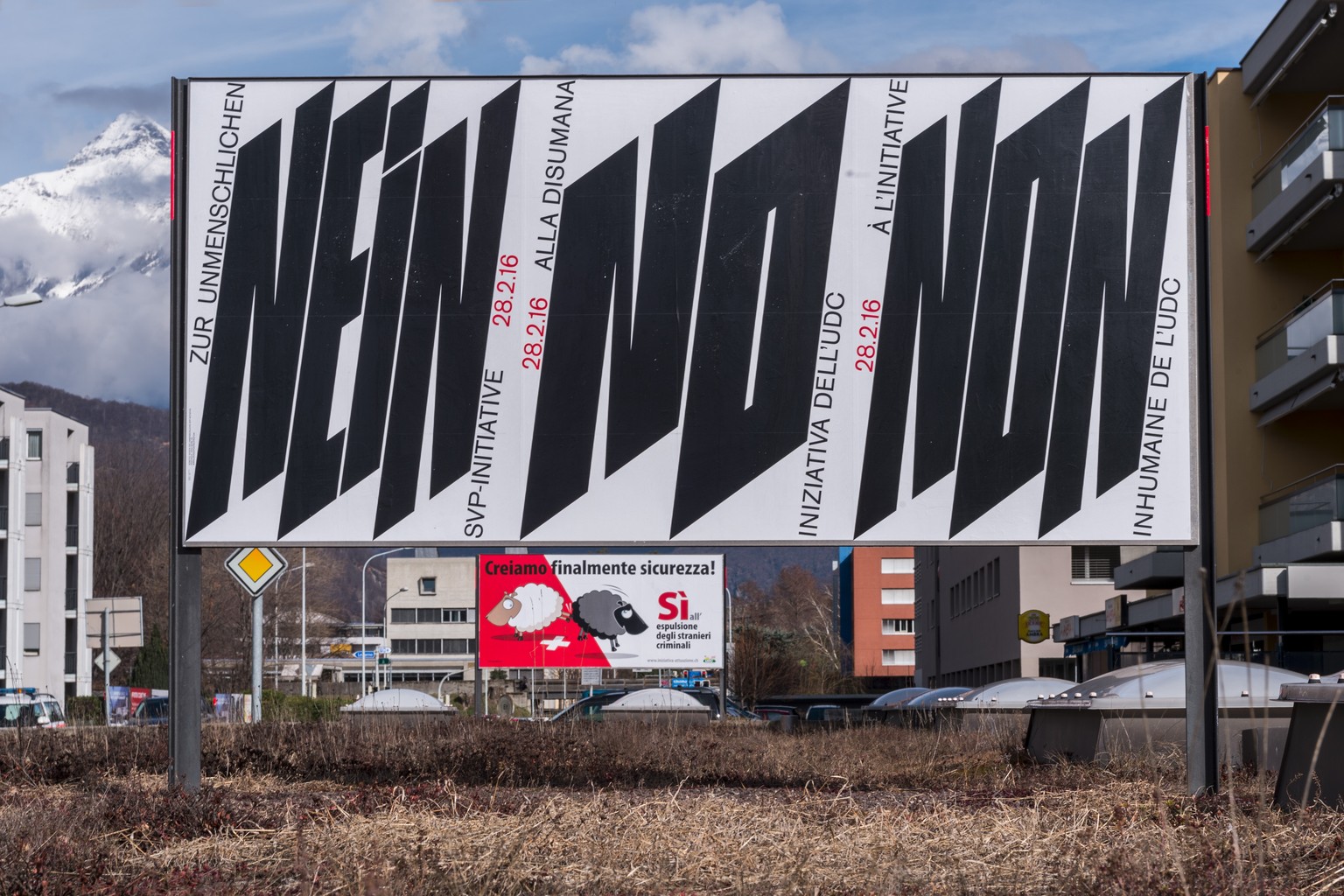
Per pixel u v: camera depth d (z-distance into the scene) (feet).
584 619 132.26
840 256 36.52
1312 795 27.48
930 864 21.58
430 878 20.17
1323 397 86.94
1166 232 36.63
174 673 35.63
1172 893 18.42
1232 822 18.89
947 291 36.40
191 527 36.09
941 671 219.20
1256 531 94.58
